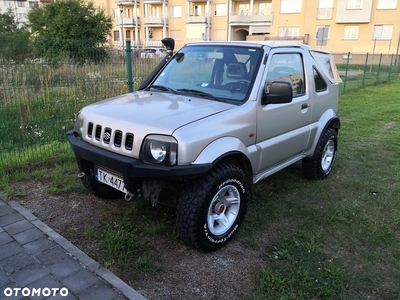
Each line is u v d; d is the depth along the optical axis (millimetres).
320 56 5020
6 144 5656
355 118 9406
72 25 22438
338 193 4715
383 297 2797
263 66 3732
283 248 3373
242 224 3799
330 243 3516
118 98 3832
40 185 4539
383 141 7188
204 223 3102
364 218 3973
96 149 3254
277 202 4348
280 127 3973
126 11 48406
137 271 2965
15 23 26703
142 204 4062
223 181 3148
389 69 21000
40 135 6000
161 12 46250
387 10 33938
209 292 2785
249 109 3467
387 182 5117
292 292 2783
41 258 3027
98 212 3912
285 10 38500
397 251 3381
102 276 2832
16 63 5965
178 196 3307
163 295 2725
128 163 2949
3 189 4328
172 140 2871
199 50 4254
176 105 3402
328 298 2750
